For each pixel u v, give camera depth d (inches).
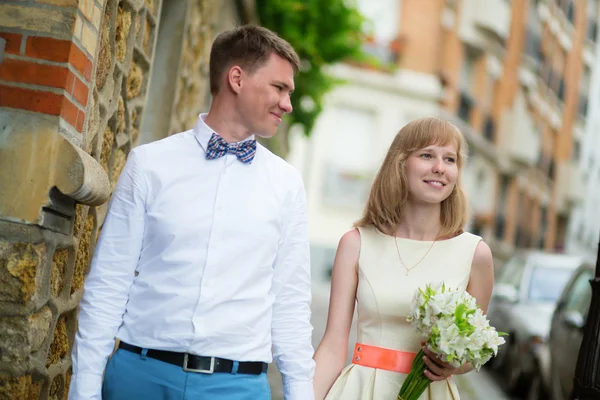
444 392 157.8
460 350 141.9
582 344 176.4
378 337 161.6
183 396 127.8
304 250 143.0
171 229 131.2
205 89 347.3
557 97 1633.9
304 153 1359.5
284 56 139.9
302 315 142.6
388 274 163.6
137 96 215.5
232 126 139.2
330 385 163.9
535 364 403.2
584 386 173.3
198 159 135.6
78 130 149.3
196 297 129.8
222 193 134.0
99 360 128.6
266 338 136.3
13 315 137.4
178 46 263.1
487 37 1432.1
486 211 1461.6
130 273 132.0
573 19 1647.4
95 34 152.1
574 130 1694.1
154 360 128.7
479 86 1446.9
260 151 140.9
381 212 167.0
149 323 129.4
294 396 141.9
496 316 470.3
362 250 166.7
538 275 476.4
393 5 1381.6
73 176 137.5
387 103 1376.7
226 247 132.5
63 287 158.9
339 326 166.6
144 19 204.8
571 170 1657.2
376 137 1374.3
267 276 137.0
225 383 129.8
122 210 132.3
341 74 1347.2
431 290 147.8
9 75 138.9
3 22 139.4
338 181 1368.1
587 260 387.9
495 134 1486.2
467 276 163.6
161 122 261.6
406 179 165.6
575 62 1669.5
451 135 164.1
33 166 137.5
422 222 166.6
